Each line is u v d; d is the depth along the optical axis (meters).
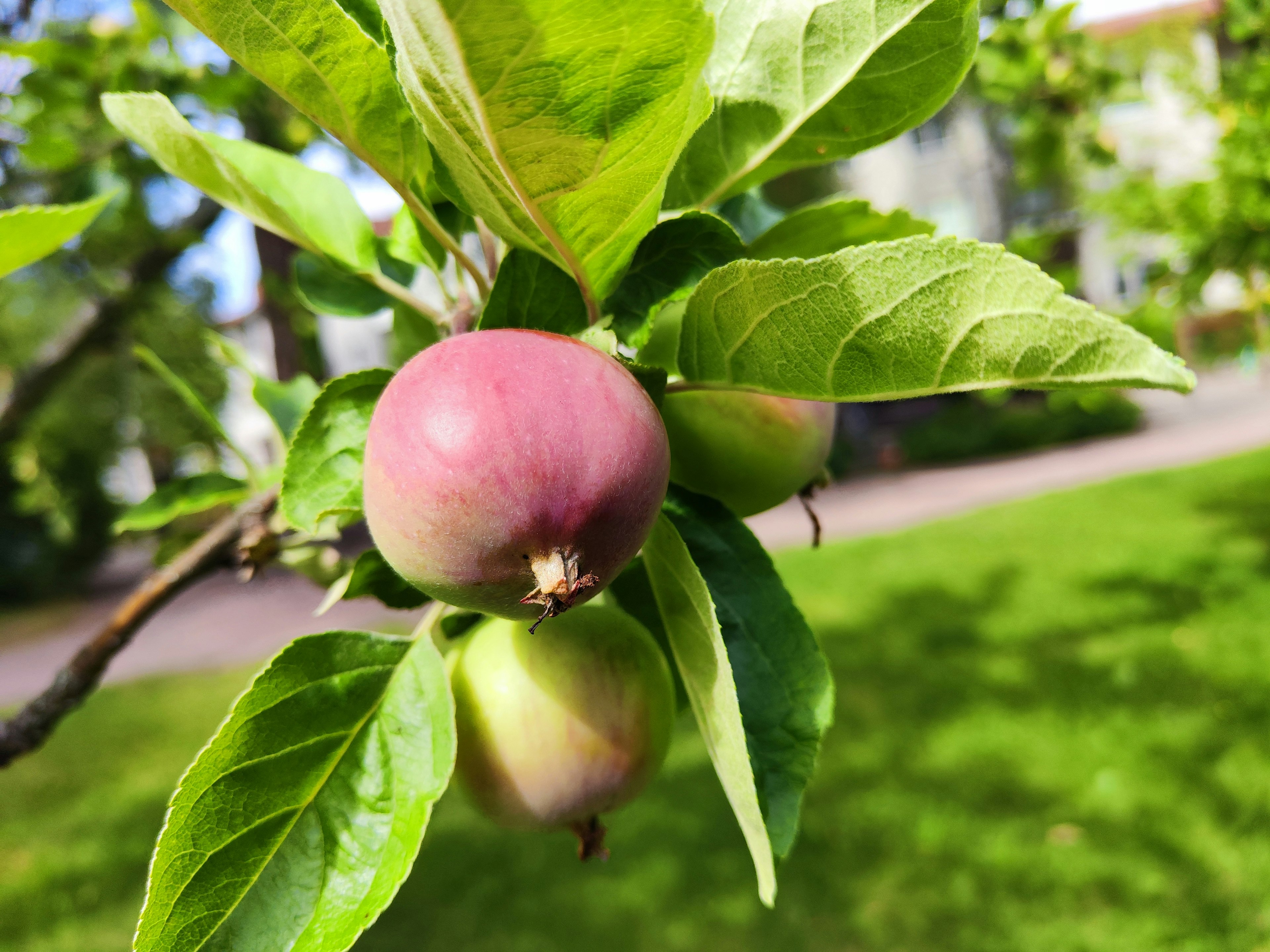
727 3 1.12
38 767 8.23
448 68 0.68
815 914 4.67
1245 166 7.13
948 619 9.44
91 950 5.03
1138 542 11.73
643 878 5.18
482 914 5.01
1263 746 5.74
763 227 1.61
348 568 1.72
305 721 0.98
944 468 23.64
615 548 0.84
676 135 0.77
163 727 9.28
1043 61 5.94
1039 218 25.55
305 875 0.93
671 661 1.31
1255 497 13.48
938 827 5.29
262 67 0.89
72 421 20.12
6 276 1.10
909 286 0.78
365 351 20.34
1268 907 4.29
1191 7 8.70
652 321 0.99
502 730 1.13
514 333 0.87
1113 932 4.27
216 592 18.39
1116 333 0.71
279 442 1.87
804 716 1.08
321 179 1.42
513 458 0.78
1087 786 5.57
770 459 1.17
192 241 4.05
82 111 3.97
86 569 21.44
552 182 0.81
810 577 12.16
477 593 0.85
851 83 1.09
